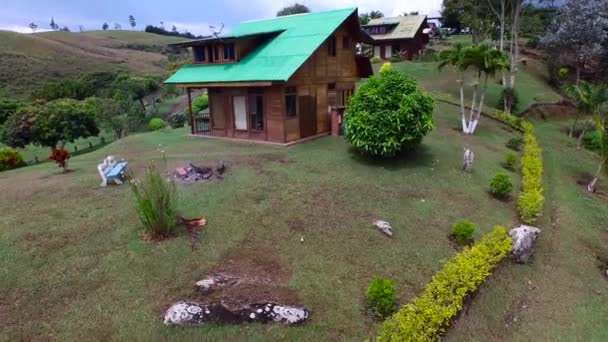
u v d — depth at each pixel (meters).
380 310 7.89
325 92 21.92
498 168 18.11
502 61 22.28
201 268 8.80
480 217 12.98
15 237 9.85
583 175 20.33
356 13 21.50
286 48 19.70
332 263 9.42
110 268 8.69
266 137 20.30
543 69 44.97
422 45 56.75
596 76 41.59
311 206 12.12
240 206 11.84
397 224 11.62
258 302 7.65
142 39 128.88
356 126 15.99
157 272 8.61
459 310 8.55
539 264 11.45
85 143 41.28
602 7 37.66
